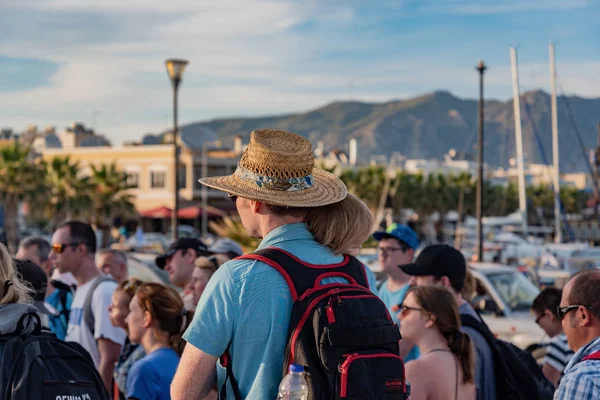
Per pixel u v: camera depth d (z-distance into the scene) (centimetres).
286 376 248
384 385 252
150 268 1102
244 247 1759
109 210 5381
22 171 4722
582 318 343
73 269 614
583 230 6544
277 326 261
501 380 457
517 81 3725
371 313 260
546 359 596
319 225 287
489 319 1012
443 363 402
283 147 288
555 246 3469
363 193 6188
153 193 7250
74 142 8400
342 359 250
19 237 5091
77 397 307
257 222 292
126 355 556
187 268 696
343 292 262
